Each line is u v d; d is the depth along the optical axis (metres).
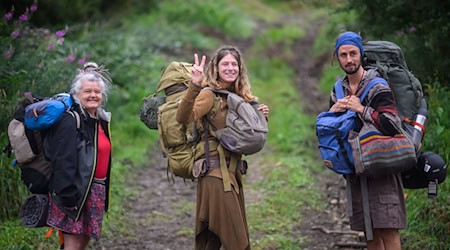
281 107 18.80
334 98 8.16
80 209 7.43
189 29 27.45
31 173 7.53
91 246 10.27
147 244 10.62
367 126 7.50
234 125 7.72
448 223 9.70
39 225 7.54
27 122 7.28
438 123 11.52
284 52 26.53
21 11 17.55
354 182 7.81
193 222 11.65
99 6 25.75
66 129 7.34
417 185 8.20
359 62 7.72
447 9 13.40
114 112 16.92
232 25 30.30
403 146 7.37
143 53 21.33
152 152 15.76
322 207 12.04
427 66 13.10
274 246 10.29
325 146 7.77
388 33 14.34
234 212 7.77
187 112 7.55
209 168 7.86
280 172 13.68
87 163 7.49
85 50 17.42
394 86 7.88
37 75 12.80
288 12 39.31
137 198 12.83
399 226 7.62
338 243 10.34
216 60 8.00
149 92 18.03
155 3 29.94
